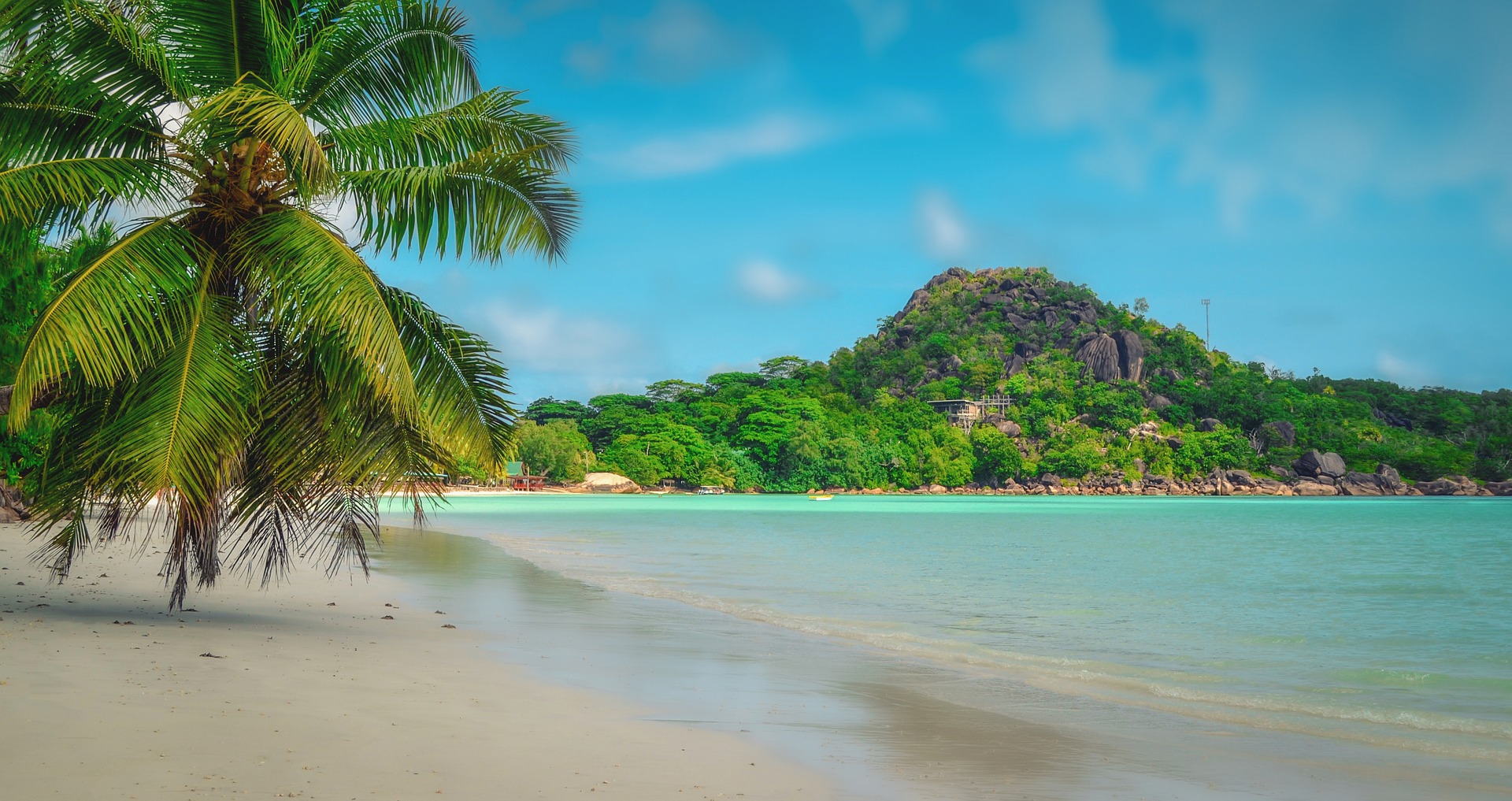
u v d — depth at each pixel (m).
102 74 11.13
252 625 12.15
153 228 10.59
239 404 10.51
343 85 12.27
